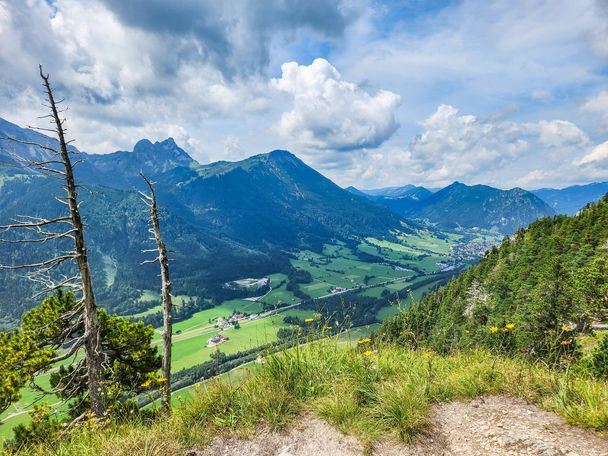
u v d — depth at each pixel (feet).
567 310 72.79
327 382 15.55
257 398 14.78
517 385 14.65
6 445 15.93
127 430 14.15
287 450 12.47
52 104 34.12
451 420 13.35
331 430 13.23
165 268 38.73
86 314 37.40
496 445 11.43
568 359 15.25
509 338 17.56
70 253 37.06
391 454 11.75
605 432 11.09
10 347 40.01
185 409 14.67
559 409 12.75
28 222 35.27
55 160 34.78
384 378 15.85
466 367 16.57
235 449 12.77
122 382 45.14
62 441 14.53
